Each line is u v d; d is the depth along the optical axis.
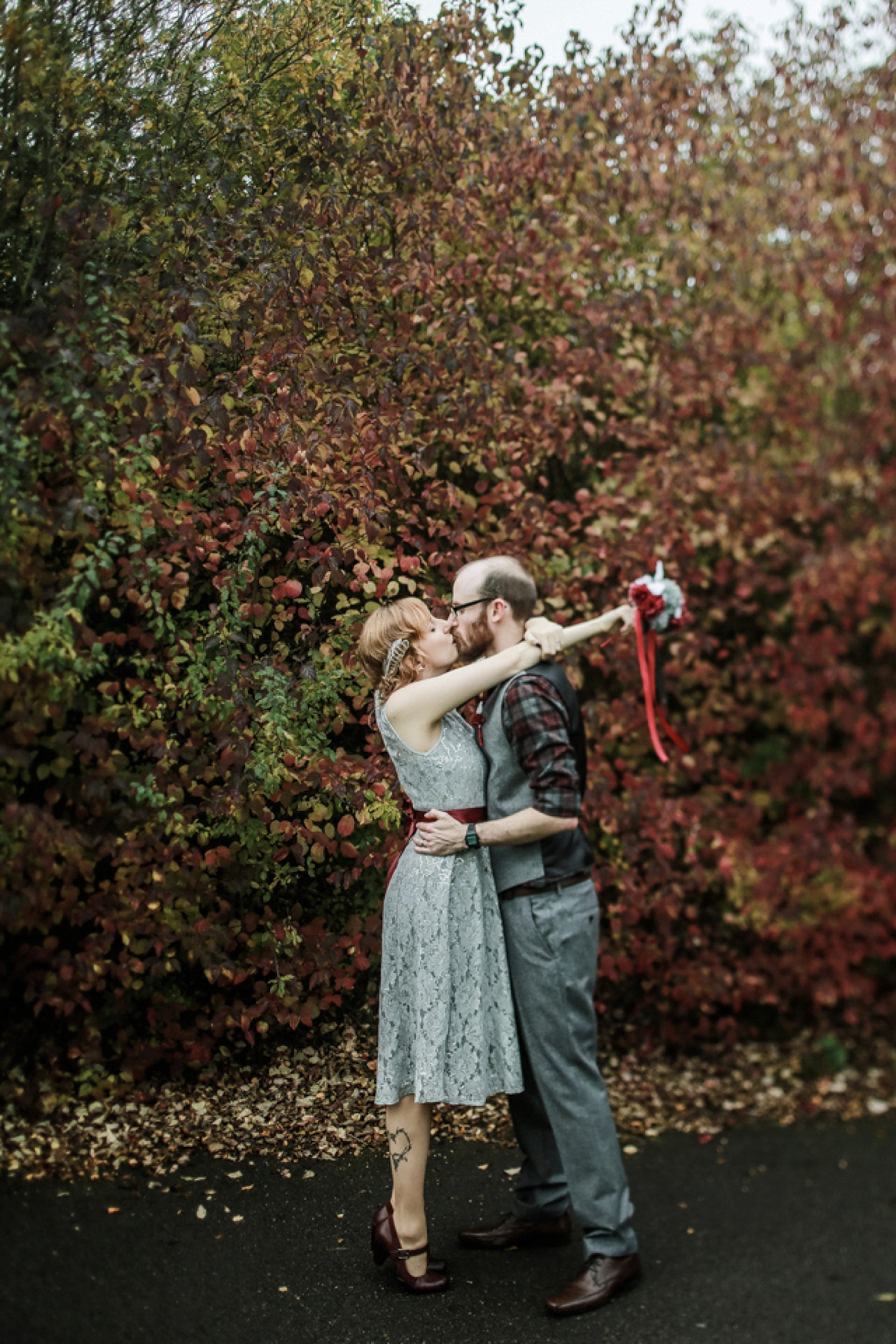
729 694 3.24
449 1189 2.14
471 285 2.53
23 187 1.89
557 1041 1.92
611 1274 1.99
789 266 3.26
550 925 1.90
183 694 1.93
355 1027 2.12
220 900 1.98
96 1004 1.95
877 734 3.46
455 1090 1.79
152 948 1.96
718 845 2.99
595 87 2.75
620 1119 2.79
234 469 1.99
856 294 3.42
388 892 1.86
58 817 1.90
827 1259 2.35
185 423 1.93
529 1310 1.98
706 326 3.03
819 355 3.39
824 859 3.29
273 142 2.13
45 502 1.81
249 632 2.02
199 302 1.95
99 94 1.96
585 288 2.72
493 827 1.81
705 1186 2.60
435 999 1.77
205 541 1.96
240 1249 1.84
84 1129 1.88
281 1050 2.05
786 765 3.33
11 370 1.80
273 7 2.14
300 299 2.11
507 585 2.01
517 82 2.58
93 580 1.82
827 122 3.31
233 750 1.93
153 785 1.92
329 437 2.08
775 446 3.35
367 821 2.05
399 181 2.34
